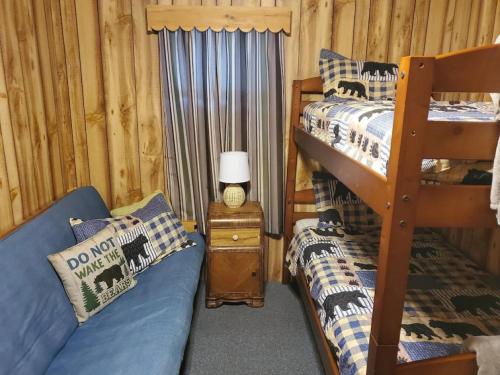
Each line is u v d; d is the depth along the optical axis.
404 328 1.47
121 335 1.62
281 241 2.91
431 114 1.29
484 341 1.14
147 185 2.75
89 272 1.80
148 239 2.28
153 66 2.55
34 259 1.63
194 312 2.44
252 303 2.56
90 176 2.68
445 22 2.55
